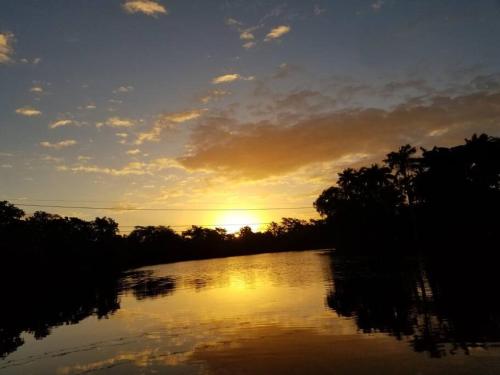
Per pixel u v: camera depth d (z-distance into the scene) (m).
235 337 16.69
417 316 18.08
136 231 136.50
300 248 153.12
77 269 72.25
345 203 92.56
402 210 72.31
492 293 21.89
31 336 20.55
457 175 44.88
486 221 42.97
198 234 157.38
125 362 14.44
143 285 46.19
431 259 47.28
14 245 53.47
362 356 13.09
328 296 26.11
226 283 40.91
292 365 12.77
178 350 15.41
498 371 11.09
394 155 70.38
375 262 52.28
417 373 11.34
